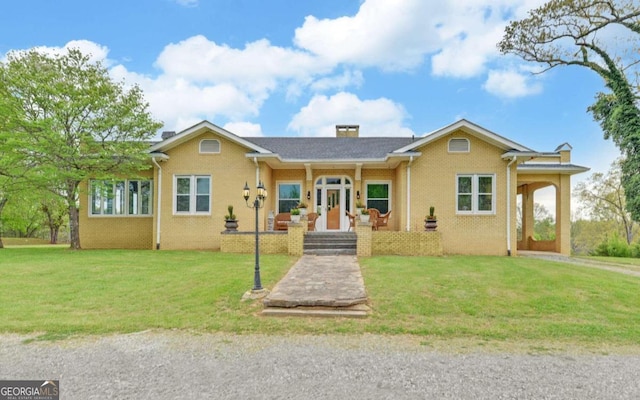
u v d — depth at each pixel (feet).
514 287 22.54
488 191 42.27
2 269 28.30
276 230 46.88
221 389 10.23
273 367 11.81
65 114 39.40
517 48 53.52
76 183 43.06
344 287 21.77
